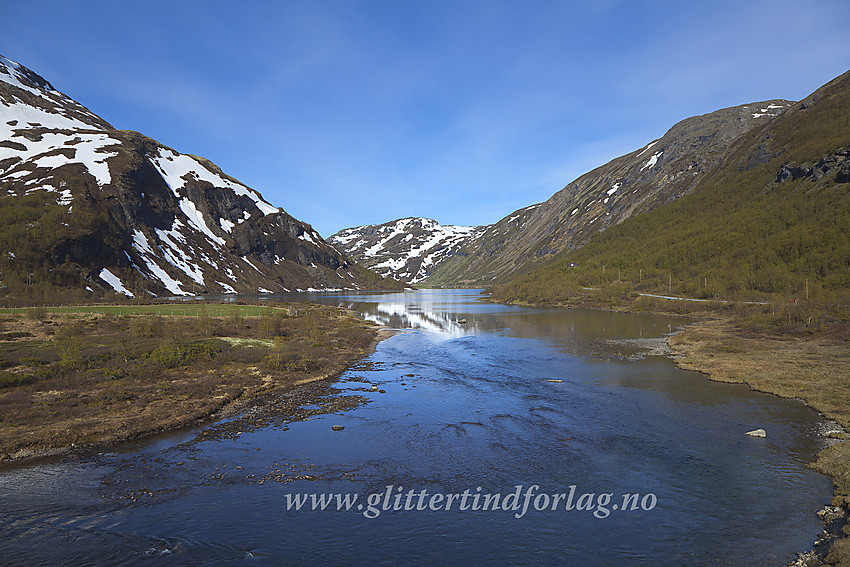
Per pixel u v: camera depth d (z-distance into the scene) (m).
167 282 181.50
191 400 32.28
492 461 22.28
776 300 77.75
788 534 15.41
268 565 13.90
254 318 79.81
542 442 24.80
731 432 25.70
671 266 136.88
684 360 46.56
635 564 13.98
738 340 56.41
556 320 93.06
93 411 29.05
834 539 14.80
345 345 59.44
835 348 47.94
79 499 18.34
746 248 117.88
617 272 151.00
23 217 149.00
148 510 17.45
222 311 89.81
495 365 47.19
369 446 24.41
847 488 18.12
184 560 14.06
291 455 23.14
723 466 21.14
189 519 16.78
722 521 16.41
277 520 16.73
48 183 182.25
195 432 26.78
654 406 31.25
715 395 33.69
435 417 29.56
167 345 47.38
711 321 79.50
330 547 15.02
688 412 29.67
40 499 18.33
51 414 28.03
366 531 16.03
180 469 21.39
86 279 140.88
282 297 190.62
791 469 20.61
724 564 13.84
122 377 37.72
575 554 14.60
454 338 68.94
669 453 22.89
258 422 28.67
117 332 61.94
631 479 20.03
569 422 28.17
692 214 175.38
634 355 51.06
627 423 27.78
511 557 14.48
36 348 47.34
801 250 100.62
